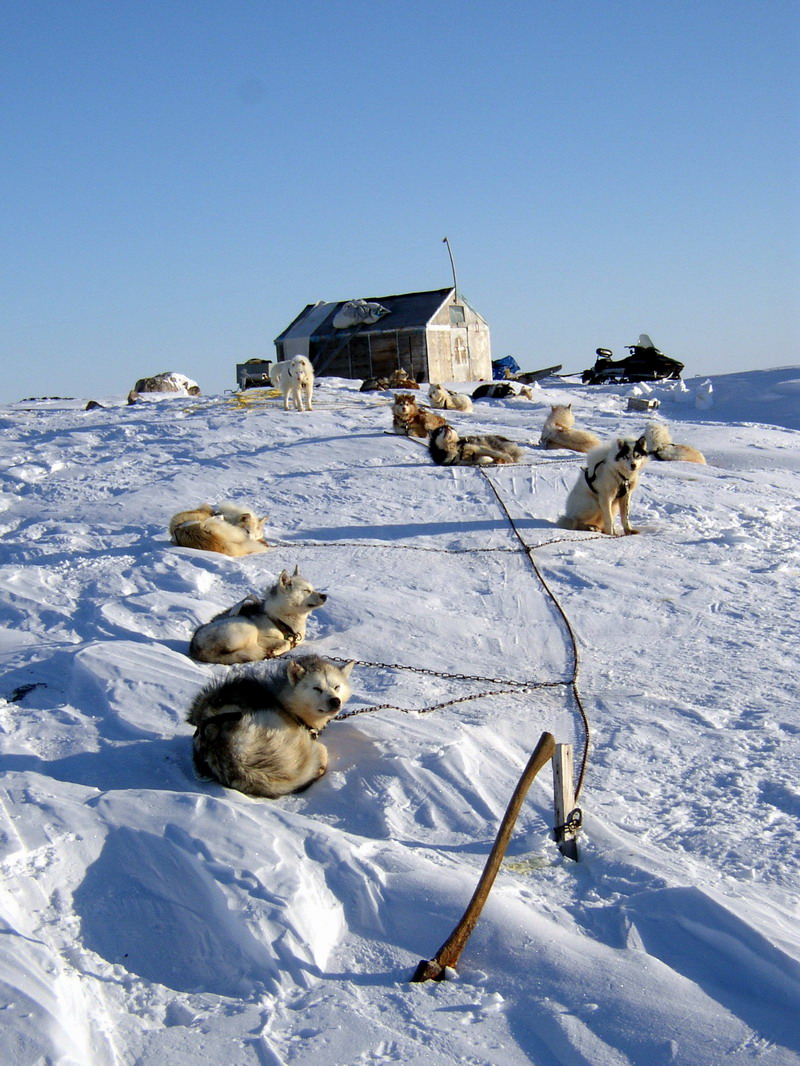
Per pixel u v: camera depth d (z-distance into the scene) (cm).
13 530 1277
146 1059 298
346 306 4188
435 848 445
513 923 365
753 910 367
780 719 598
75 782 504
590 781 513
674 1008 318
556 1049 306
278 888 374
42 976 316
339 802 496
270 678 542
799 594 900
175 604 837
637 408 2845
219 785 489
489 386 2912
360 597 852
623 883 405
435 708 618
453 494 1326
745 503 1314
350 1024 314
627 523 1158
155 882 390
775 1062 292
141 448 1822
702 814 475
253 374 4472
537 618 825
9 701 634
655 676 691
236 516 1052
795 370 3706
